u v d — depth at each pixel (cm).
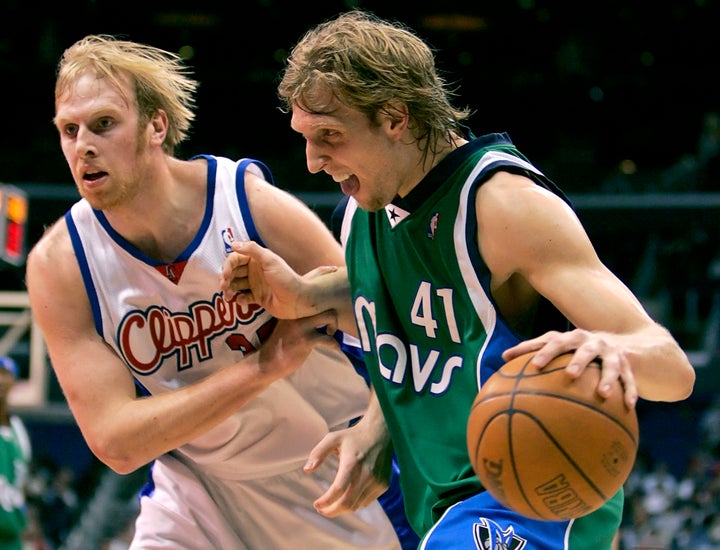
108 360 432
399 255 374
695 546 1430
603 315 317
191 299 436
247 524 482
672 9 2675
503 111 2697
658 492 1628
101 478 1920
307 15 2697
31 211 2145
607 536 363
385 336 386
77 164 405
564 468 295
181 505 472
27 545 1337
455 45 2714
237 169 445
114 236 431
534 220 332
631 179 2442
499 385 306
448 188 355
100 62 409
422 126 357
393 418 389
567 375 296
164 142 437
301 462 478
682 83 2653
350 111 345
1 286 2022
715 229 2114
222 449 465
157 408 414
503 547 339
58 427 2150
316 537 482
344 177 359
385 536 486
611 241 2344
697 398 2012
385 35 356
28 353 1864
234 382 413
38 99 2669
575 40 2700
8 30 2709
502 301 359
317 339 419
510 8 2700
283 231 443
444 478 367
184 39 2736
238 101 2727
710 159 2319
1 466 1019
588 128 2697
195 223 434
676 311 2148
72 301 433
